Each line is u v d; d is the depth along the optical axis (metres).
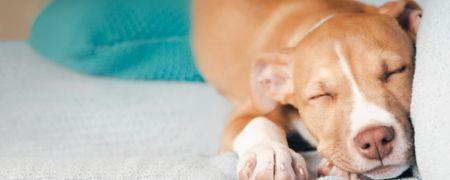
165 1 0.98
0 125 0.86
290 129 0.71
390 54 0.61
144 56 0.97
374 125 0.56
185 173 0.56
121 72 0.98
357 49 0.62
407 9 0.67
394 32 0.64
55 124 0.85
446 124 0.50
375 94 0.59
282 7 0.83
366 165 0.56
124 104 0.89
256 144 0.60
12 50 1.09
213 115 0.85
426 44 0.54
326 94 0.62
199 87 0.94
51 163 0.59
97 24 0.96
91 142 0.81
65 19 1.00
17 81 0.98
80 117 0.87
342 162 0.58
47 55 1.02
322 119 0.62
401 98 0.60
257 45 0.82
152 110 0.88
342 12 0.75
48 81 0.98
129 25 0.96
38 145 0.81
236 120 0.71
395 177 0.57
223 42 0.89
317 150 0.64
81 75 1.00
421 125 0.52
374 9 0.77
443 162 0.50
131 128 0.84
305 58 0.65
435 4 0.55
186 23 0.97
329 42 0.64
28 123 0.86
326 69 0.62
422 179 0.53
